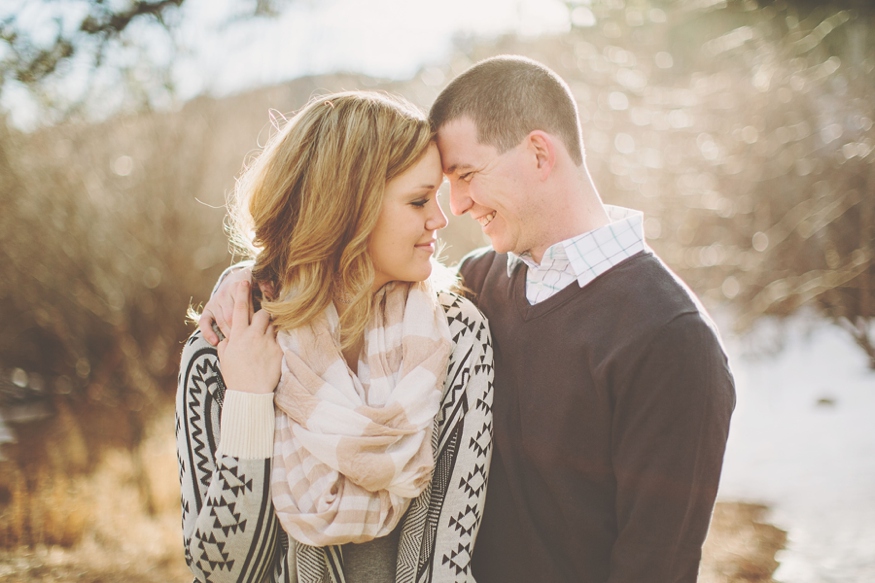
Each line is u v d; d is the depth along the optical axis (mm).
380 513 1314
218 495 1291
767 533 3482
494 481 1502
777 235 5332
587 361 1406
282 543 1389
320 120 1390
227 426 1322
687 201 5590
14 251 6922
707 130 5570
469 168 1539
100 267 7340
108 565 3625
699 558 1355
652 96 5703
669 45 6016
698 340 1328
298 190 1404
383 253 1421
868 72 5215
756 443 4840
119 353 7402
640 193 5668
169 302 7660
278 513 1307
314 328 1399
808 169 5285
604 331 1396
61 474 4887
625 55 5824
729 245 5555
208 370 1413
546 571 1438
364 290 1392
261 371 1351
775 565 3164
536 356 1474
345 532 1277
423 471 1327
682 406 1312
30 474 4895
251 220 1576
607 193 5727
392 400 1341
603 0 5758
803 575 3057
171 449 5398
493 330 1596
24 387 7371
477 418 1453
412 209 1409
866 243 4922
